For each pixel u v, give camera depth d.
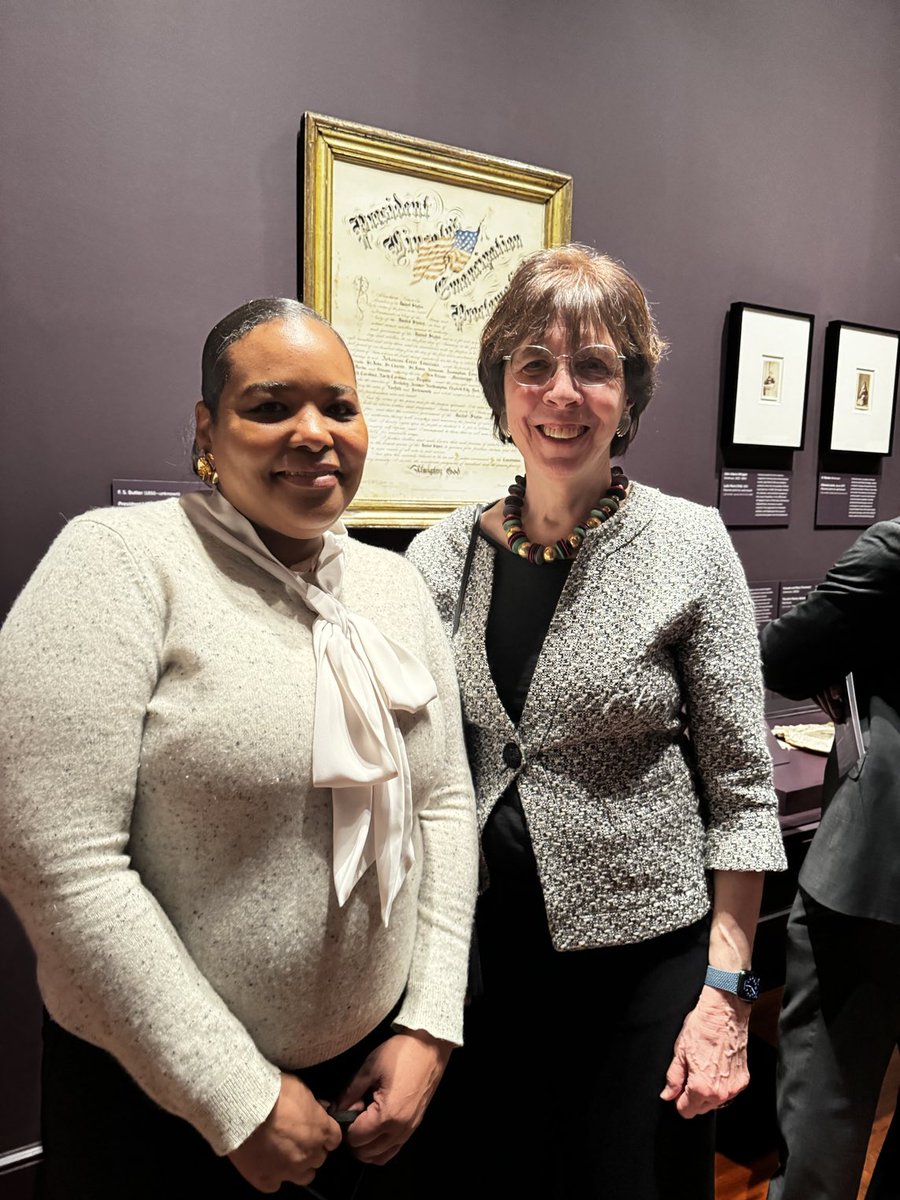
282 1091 0.93
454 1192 1.45
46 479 1.71
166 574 0.93
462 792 1.22
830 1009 1.63
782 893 2.47
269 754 0.92
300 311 1.01
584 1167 1.31
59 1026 0.98
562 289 1.28
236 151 1.83
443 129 2.10
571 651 1.28
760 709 1.30
